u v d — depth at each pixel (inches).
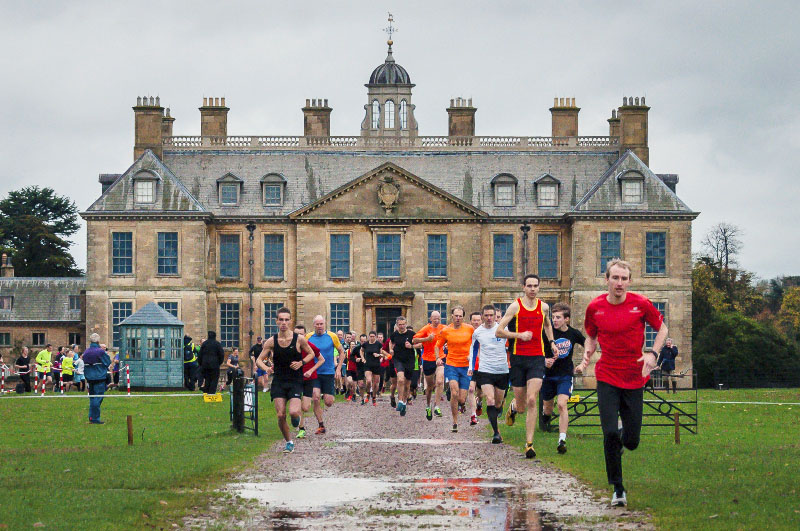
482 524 770.8
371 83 4040.4
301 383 1204.5
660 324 824.3
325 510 824.9
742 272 5393.7
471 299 3508.9
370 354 2010.3
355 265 3508.9
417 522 779.4
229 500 869.2
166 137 3666.3
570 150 3693.4
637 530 749.9
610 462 825.5
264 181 3567.9
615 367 826.2
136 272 3454.7
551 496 872.3
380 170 3508.9
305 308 3501.5
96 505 830.5
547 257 3550.7
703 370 3880.4
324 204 3503.9
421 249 3516.2
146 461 1086.4
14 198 5841.5
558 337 1181.1
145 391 2770.7
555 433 1355.8
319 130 3762.3
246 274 3528.5
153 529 767.1
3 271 4803.2
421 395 2482.8
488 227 3540.8
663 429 1539.1
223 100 3737.7
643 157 3646.7
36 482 951.6
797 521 762.8
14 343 4229.8
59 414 1894.7
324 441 1290.6
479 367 1253.7
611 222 3464.6
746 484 912.3
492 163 3668.8
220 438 1354.6
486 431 1406.3
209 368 2198.6
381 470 1018.7
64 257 5605.3
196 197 3567.9
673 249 3467.0
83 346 4192.9
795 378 3791.8
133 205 3472.0
